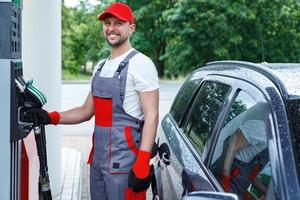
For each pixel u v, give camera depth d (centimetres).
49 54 455
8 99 219
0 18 214
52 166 490
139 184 300
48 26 452
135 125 309
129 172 308
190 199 193
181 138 326
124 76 304
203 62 2352
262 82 231
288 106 207
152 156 329
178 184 280
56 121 332
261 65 261
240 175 219
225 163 239
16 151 237
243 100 244
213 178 244
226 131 252
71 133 1020
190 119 336
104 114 311
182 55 2348
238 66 285
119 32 311
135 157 309
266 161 200
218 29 2205
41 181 265
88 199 557
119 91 304
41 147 262
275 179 187
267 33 2055
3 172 221
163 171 333
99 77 313
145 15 2841
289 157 190
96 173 324
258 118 218
